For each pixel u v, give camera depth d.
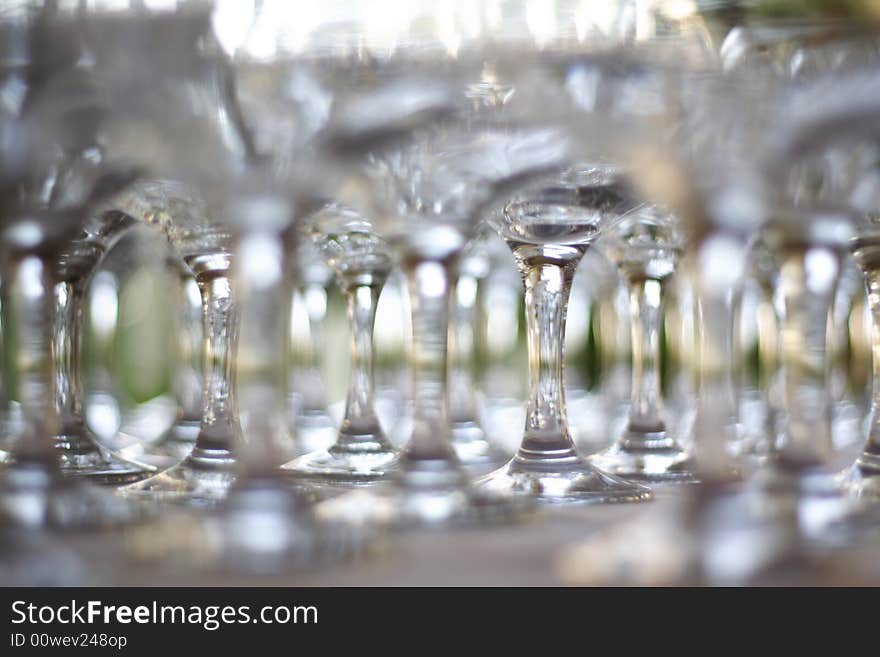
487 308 1.50
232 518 0.60
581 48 0.60
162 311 1.47
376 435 0.82
